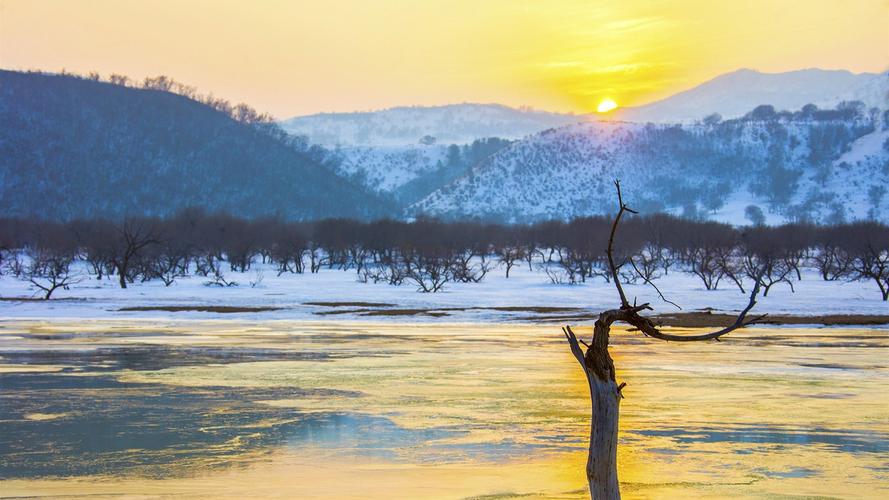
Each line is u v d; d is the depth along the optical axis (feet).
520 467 58.08
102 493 52.06
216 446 63.36
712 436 66.64
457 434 67.36
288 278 294.66
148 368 98.22
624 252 348.38
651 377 93.35
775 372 97.14
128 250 246.27
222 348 116.26
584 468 58.08
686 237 393.50
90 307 176.45
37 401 78.74
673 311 173.78
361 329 143.02
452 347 118.93
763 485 54.08
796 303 190.80
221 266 369.91
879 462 59.41
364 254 390.21
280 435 66.64
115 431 67.36
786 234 391.24
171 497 51.42
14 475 55.83
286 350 114.73
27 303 182.29
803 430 68.49
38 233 414.21
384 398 81.05
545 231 455.22
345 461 59.52
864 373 96.02
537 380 91.20
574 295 216.13
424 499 51.42
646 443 64.44
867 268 279.08
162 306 179.52
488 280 285.84
